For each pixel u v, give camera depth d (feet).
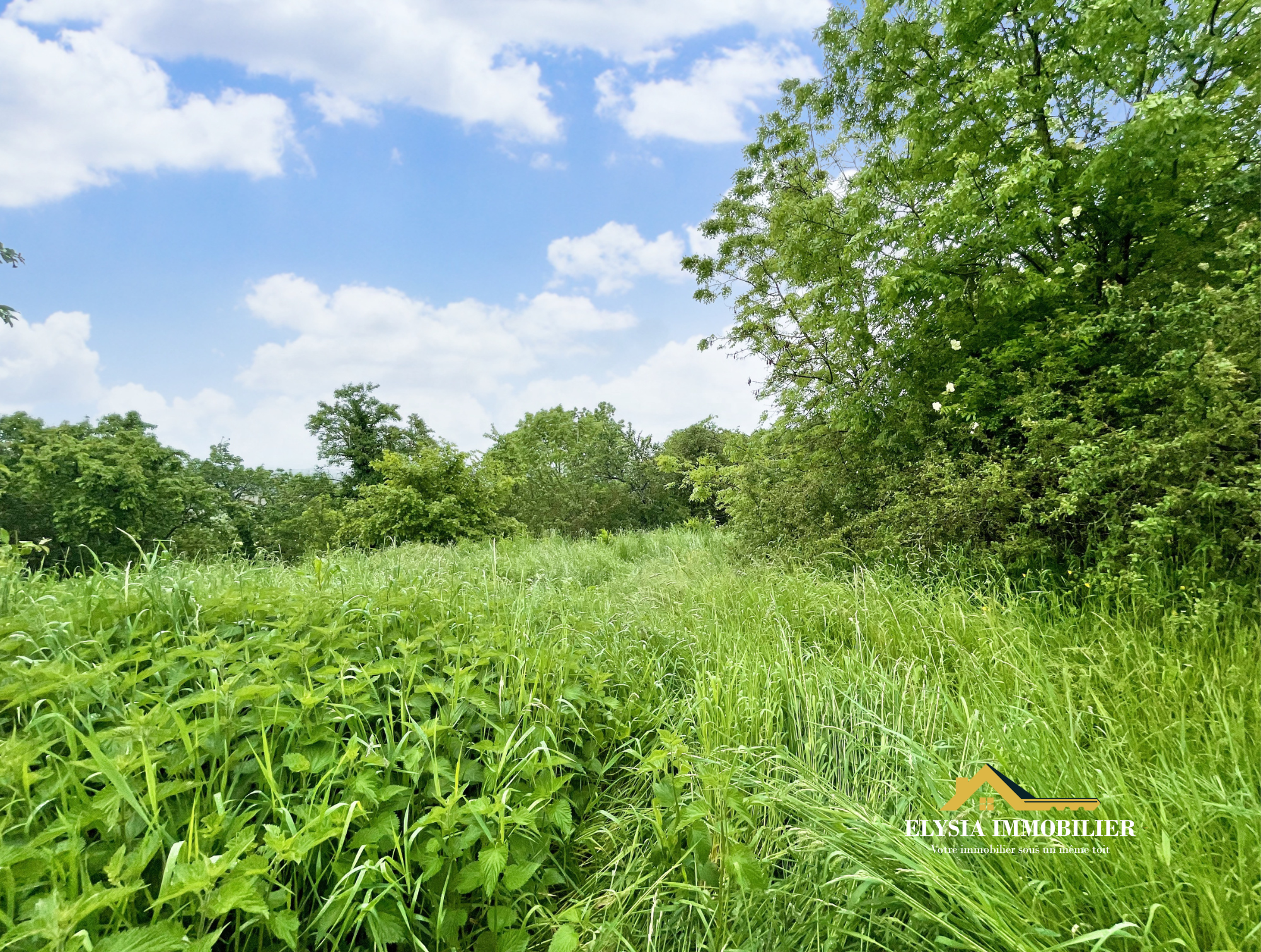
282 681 6.62
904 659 10.31
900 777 6.76
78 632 7.27
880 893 5.11
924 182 20.24
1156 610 10.56
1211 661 8.52
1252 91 14.23
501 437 67.26
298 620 8.07
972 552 14.82
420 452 44.93
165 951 3.26
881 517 17.74
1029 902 4.66
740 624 12.63
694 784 6.50
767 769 7.08
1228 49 14.23
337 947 4.28
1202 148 14.10
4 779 4.19
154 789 4.15
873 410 20.20
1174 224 15.31
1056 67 16.78
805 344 26.86
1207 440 10.83
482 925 5.18
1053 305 16.63
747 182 29.99
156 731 4.80
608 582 21.21
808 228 23.49
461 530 40.09
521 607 11.16
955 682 9.30
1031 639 10.18
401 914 4.66
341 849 4.91
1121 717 7.08
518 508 61.36
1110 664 8.58
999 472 14.26
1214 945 4.01
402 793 5.68
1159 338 13.25
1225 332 11.19
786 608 13.33
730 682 8.80
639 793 7.26
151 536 62.13
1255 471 10.23
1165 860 4.43
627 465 78.28
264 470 97.71
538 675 7.86
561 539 37.09
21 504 62.23
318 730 5.77
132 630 7.22
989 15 17.31
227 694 5.57
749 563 20.34
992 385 16.51
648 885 5.68
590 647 10.80
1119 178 14.66
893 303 18.94
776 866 5.93
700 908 5.05
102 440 63.77
